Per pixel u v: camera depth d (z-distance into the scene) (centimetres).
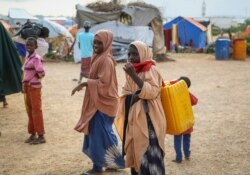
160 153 445
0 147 679
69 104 1034
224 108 1007
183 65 2181
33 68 670
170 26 3394
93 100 520
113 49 2234
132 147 451
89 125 525
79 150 664
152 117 441
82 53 1277
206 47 3275
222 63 2341
